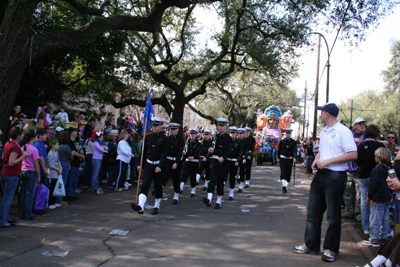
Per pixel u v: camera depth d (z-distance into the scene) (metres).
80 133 12.88
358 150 6.14
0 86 8.85
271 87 24.20
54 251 4.71
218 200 8.24
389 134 7.84
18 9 9.00
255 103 33.94
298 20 15.13
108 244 5.14
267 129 22.62
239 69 20.05
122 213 7.28
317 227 4.93
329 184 4.75
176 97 17.52
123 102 17.39
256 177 14.90
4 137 8.95
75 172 8.59
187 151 10.13
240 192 10.83
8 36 8.97
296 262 4.59
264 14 15.83
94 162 9.72
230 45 17.41
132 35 16.23
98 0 14.62
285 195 10.23
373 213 5.28
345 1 12.74
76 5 11.19
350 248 5.24
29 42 9.24
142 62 15.84
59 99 16.03
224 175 8.35
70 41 10.02
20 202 6.53
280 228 6.32
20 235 5.46
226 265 4.42
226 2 15.10
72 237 5.43
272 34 16.38
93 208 7.69
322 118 5.01
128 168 10.87
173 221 6.72
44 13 14.20
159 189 7.42
